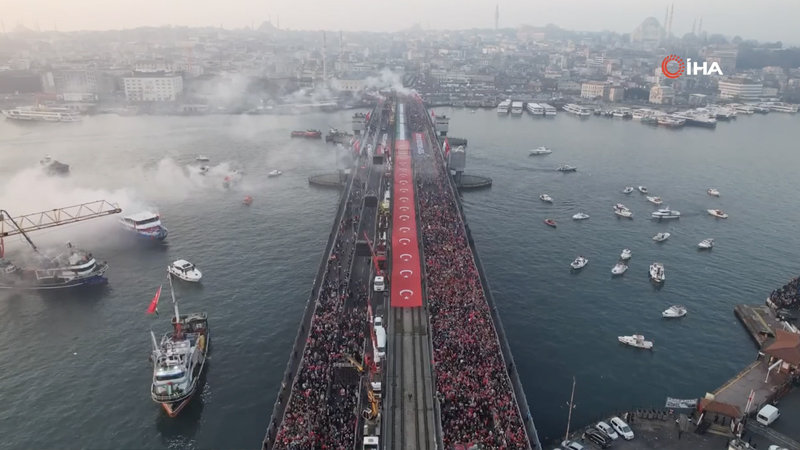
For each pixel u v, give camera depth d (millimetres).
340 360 114562
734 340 147750
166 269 186375
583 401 121375
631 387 126812
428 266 149750
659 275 180500
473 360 109438
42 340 144625
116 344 143000
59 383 127188
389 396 101938
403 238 169250
